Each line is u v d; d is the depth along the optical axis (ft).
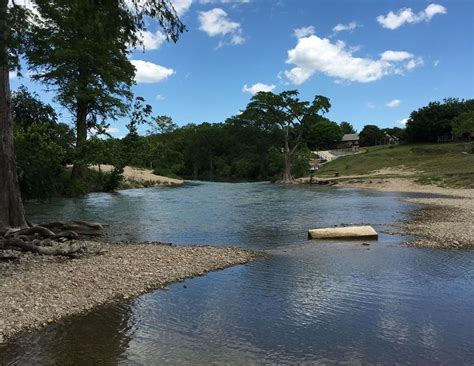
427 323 24.80
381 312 26.63
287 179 237.86
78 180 136.56
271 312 26.84
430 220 65.82
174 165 272.92
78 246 43.27
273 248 47.52
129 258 39.01
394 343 22.21
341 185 181.37
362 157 288.51
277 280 33.96
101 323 24.94
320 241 51.37
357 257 41.93
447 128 339.77
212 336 23.26
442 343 22.16
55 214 79.82
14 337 22.79
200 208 91.15
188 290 31.35
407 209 83.82
